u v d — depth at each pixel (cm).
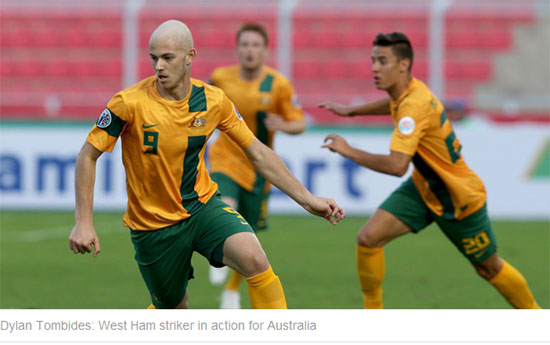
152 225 1405
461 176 1764
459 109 4491
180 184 1390
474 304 2131
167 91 1343
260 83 2362
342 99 5075
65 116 5462
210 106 1370
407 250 3275
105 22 6644
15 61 6419
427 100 1730
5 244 3288
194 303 2167
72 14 6669
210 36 6431
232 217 1406
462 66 6519
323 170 4347
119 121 1336
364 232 1773
